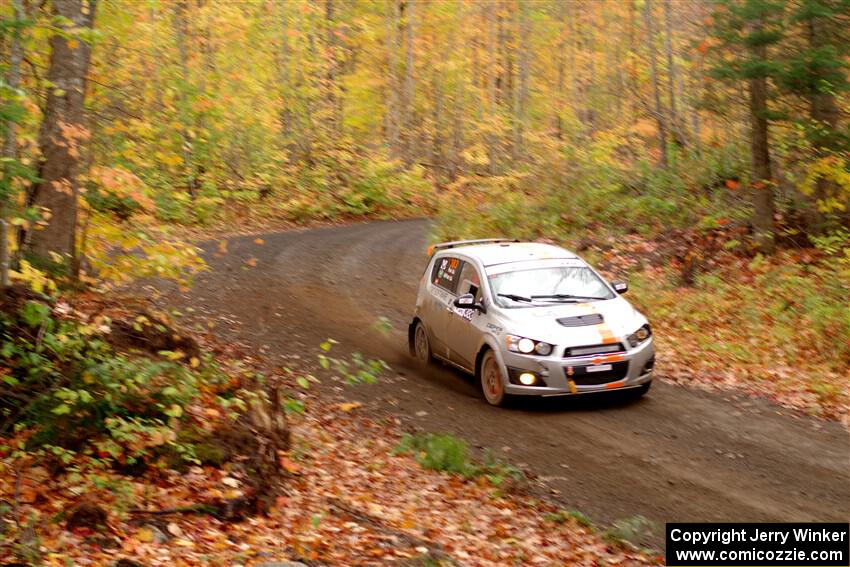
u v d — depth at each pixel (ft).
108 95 32.04
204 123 88.07
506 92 162.61
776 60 50.90
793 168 58.34
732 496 23.18
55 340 22.71
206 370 26.68
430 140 152.46
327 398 33.06
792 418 30.53
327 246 76.28
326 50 116.06
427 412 31.73
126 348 25.32
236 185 100.68
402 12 147.33
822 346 39.09
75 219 28.50
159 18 70.18
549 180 72.54
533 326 31.83
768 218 54.03
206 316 44.65
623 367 31.48
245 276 58.59
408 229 93.30
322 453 25.84
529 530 20.99
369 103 146.20
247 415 24.14
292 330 43.96
